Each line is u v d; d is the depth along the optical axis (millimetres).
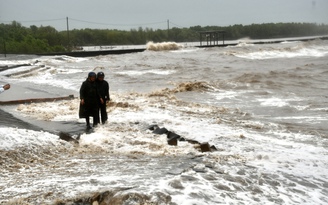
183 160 9992
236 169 9195
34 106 19531
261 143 13266
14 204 6984
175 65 52250
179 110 19672
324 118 18219
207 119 17453
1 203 7086
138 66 49906
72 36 147250
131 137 13203
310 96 24984
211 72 42750
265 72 41250
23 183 8328
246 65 53000
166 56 72312
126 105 19875
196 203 6754
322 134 14984
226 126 16047
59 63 53719
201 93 27000
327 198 8000
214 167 9219
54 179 8484
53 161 10422
